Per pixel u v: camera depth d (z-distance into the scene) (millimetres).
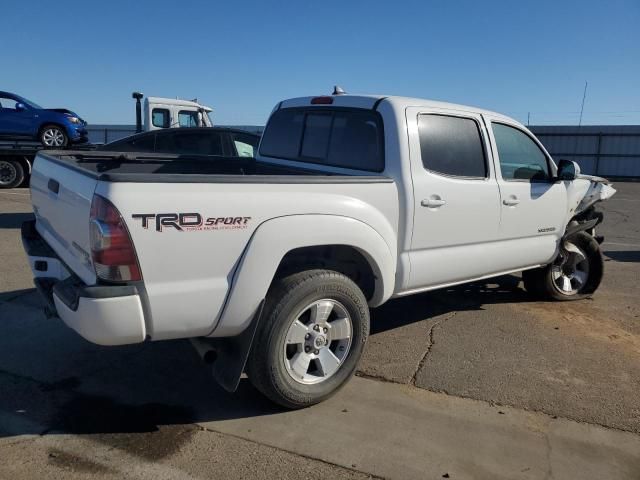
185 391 3797
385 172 4031
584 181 5742
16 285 5906
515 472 3027
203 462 3018
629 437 3395
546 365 4367
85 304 2828
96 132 32656
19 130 15570
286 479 2902
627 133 29469
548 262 5586
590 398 3854
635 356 4598
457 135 4430
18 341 4492
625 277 7293
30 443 3139
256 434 3305
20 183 14766
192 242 2982
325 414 3551
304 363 3521
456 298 6027
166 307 2967
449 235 4340
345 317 3650
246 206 3137
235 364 3281
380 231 3777
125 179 2811
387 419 3512
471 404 3725
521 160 5066
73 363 4148
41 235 4180
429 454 3160
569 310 5746
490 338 4895
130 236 2814
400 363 4324
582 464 3115
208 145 9586
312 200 3406
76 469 2924
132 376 3986
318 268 3584
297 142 4918
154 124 15297
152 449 3123
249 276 3148
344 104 4441
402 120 4059
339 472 2977
